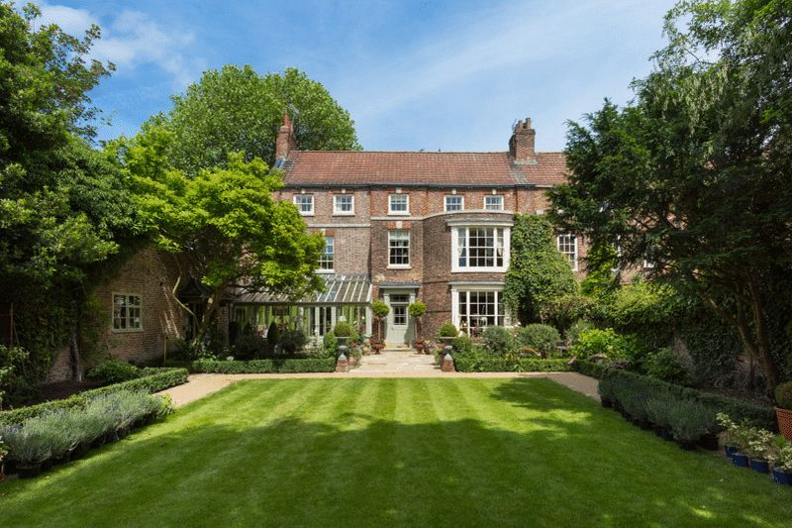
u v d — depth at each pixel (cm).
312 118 3997
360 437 882
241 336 1972
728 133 838
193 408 1161
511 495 605
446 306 2675
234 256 1880
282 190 2983
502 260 2662
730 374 1237
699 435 778
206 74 3800
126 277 1834
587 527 519
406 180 3006
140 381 1311
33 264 965
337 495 611
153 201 1627
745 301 1015
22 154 1010
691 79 854
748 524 522
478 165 3161
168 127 3569
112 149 1778
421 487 635
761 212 850
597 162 1017
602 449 795
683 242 923
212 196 1716
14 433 723
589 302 2052
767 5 704
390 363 2108
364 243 2959
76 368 1531
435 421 1002
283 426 971
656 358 1309
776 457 651
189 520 545
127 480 675
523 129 3142
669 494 604
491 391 1366
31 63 1058
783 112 754
